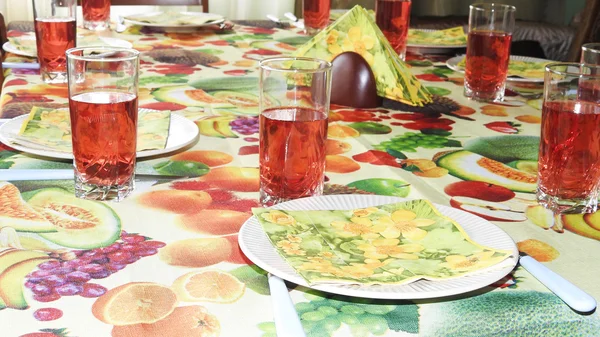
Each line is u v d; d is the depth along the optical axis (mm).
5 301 625
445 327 610
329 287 604
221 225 807
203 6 2590
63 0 1394
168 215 829
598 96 844
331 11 2326
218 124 1197
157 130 1057
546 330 623
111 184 865
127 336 579
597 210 875
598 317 631
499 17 1380
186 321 604
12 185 898
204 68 1595
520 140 1170
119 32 1943
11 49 1642
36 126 1054
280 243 688
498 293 663
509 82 1586
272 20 2221
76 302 629
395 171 1001
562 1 4457
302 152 850
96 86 854
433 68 1715
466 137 1179
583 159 849
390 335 595
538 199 904
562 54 3506
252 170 991
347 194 869
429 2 4227
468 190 938
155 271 692
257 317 617
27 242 743
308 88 850
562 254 753
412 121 1264
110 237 765
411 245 704
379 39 1309
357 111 1318
